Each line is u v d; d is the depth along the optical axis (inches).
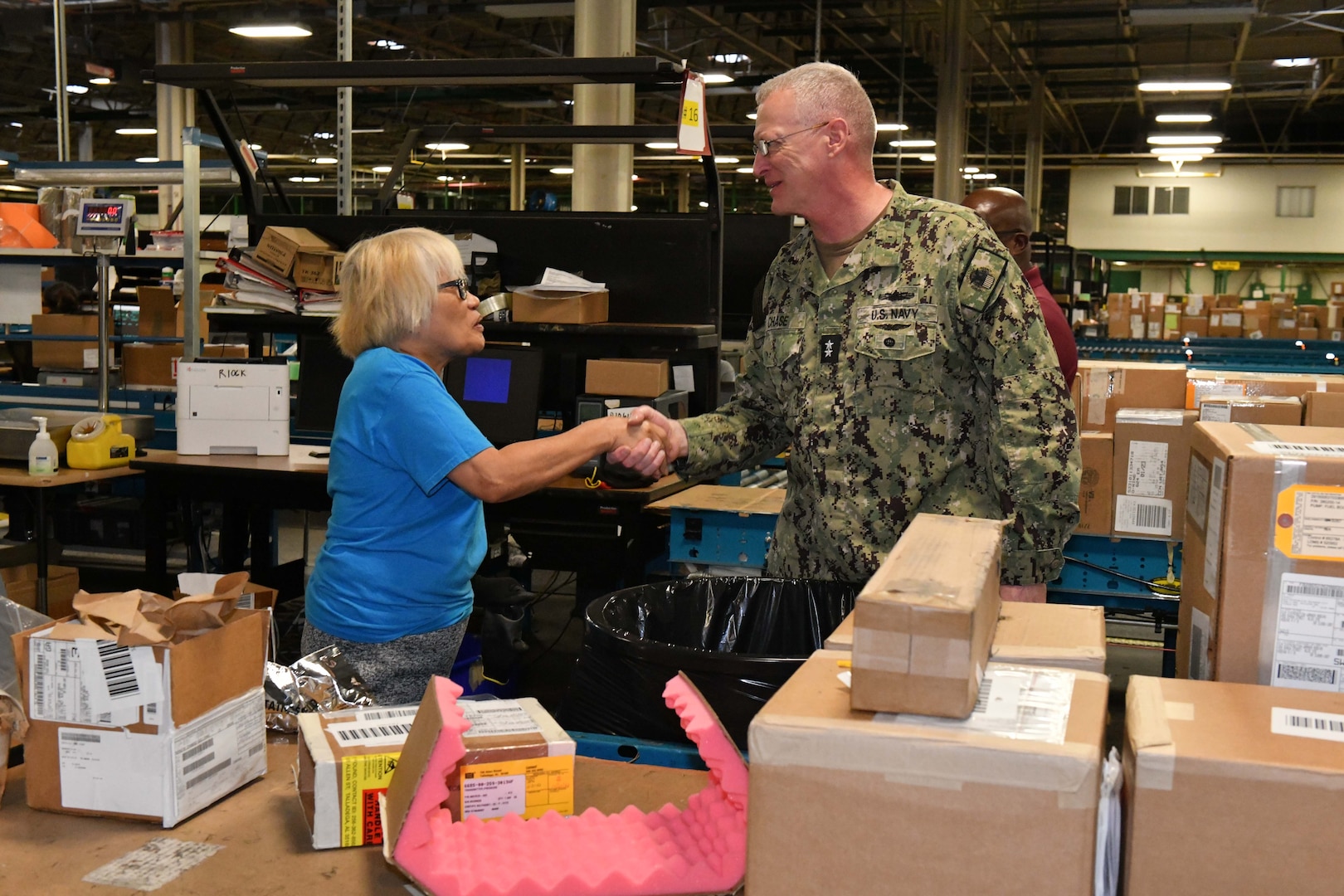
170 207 386.0
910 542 44.5
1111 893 35.6
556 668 169.2
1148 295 496.4
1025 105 732.0
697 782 54.7
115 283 272.2
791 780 35.4
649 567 148.9
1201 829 33.7
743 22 514.0
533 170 872.3
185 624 51.8
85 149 647.1
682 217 159.6
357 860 46.4
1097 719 36.0
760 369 80.8
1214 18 430.0
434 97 520.7
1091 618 49.4
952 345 71.0
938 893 34.3
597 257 163.9
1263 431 46.8
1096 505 141.1
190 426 155.3
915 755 34.1
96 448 165.0
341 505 75.5
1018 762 33.3
